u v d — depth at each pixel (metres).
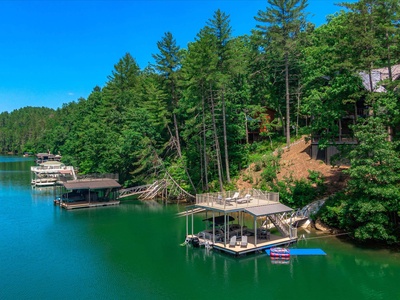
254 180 46.19
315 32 54.06
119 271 26.28
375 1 31.03
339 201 33.44
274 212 29.95
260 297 21.84
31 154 171.88
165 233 36.62
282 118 56.78
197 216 44.38
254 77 58.94
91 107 95.62
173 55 55.69
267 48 56.19
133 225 40.16
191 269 26.36
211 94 46.88
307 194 38.41
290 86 57.75
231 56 47.31
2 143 187.00
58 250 31.34
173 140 56.91
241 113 52.78
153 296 22.19
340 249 29.83
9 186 71.81
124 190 56.88
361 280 23.98
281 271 25.67
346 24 32.78
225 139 48.28
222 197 32.69
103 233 36.88
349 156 30.97
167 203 54.12
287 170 44.69
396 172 28.56
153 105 56.34
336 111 32.56
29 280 24.81
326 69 36.12
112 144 64.12
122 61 84.00
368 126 28.88
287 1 49.97
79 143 80.19
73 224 40.81
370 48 30.81
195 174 54.34
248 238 31.75
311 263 27.00
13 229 38.59
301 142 51.47
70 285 23.95
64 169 81.50
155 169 57.72
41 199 57.53
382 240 30.81
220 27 46.50
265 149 54.19
